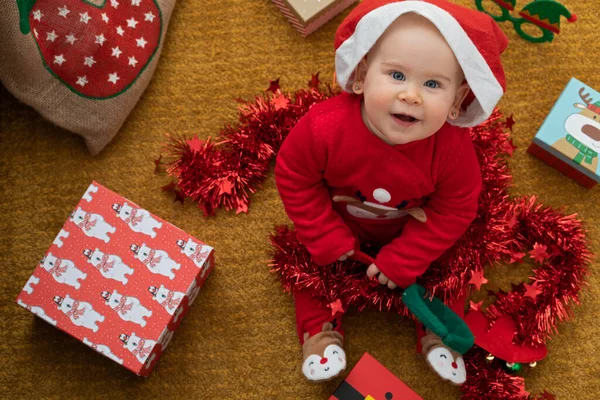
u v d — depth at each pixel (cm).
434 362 122
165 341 129
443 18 88
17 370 132
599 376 132
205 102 145
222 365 132
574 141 133
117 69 134
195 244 123
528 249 138
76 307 122
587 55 147
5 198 140
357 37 93
